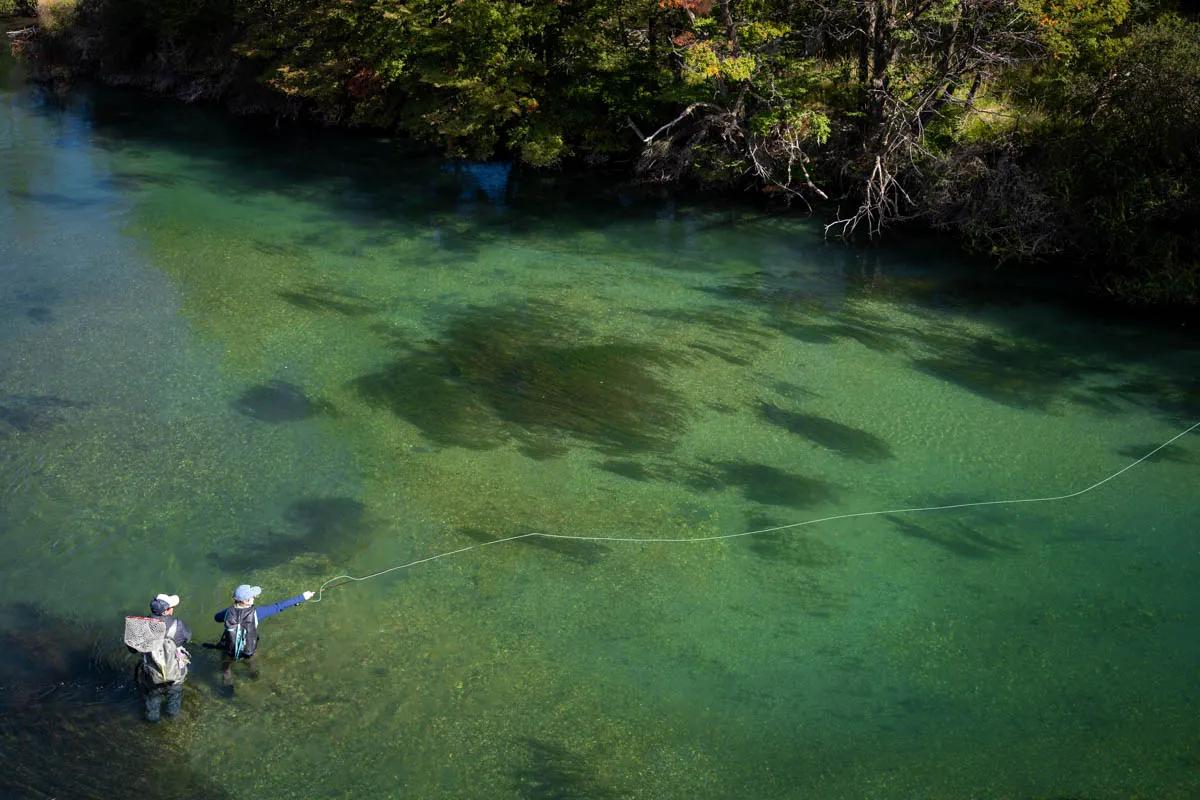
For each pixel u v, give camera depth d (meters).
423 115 28.45
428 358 16.28
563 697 9.35
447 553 11.44
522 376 15.73
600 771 8.54
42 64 41.47
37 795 8.07
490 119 27.66
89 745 8.60
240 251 21.09
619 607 10.64
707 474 13.19
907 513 12.39
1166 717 9.22
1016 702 9.44
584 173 27.06
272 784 8.31
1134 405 14.99
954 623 10.48
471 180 26.88
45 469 12.79
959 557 11.57
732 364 16.31
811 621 10.51
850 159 23.25
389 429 14.05
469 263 20.77
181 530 11.69
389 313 18.08
